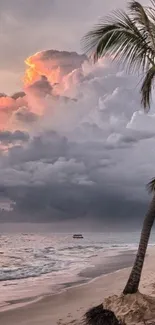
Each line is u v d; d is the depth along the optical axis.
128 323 8.95
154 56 10.89
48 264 29.91
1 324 10.73
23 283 19.64
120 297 9.83
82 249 52.06
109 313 9.38
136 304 9.46
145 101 11.30
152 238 106.62
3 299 14.99
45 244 70.88
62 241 86.81
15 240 93.94
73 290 16.45
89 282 19.19
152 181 12.59
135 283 9.96
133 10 10.74
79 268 26.78
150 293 13.41
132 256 37.19
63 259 34.50
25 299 14.95
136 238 110.06
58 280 20.67
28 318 11.30
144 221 10.41
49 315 11.44
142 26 10.77
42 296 15.40
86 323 9.58
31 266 28.42
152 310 9.39
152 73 10.97
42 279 21.16
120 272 22.91
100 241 86.94
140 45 10.81
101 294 14.91
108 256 37.66
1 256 38.47
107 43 10.80
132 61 10.93
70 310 11.84
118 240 93.62
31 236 135.12
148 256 32.50
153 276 17.88
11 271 25.19
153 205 10.38
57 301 13.90
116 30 10.78
